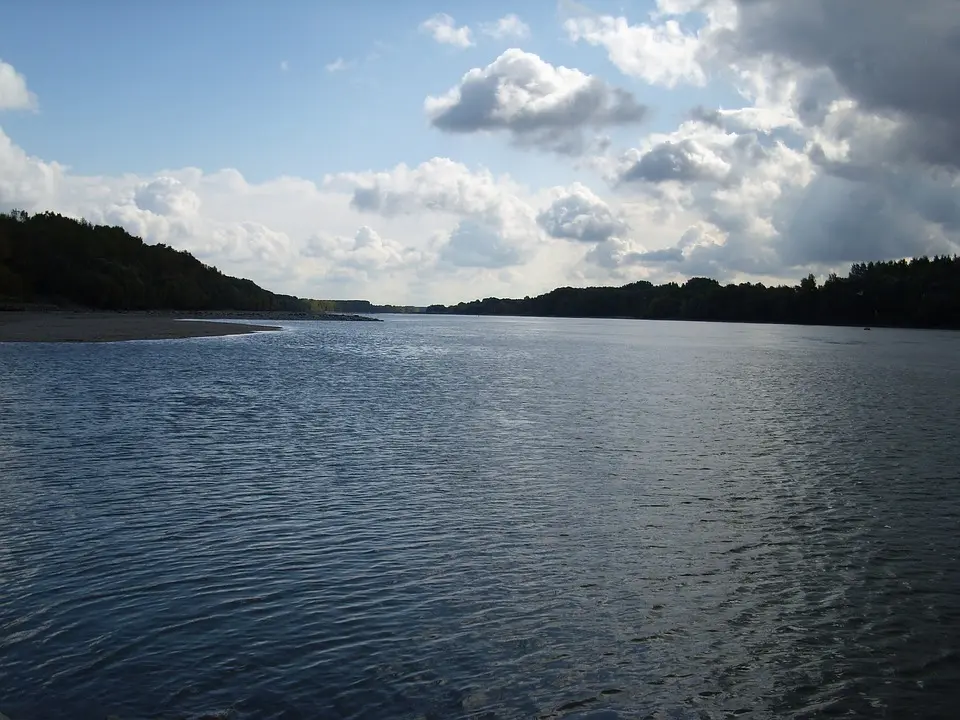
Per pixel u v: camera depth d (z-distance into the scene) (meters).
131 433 23.80
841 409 34.28
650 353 80.06
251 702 8.55
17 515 14.91
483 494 17.48
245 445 22.47
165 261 195.75
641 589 12.02
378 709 8.49
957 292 171.88
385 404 32.88
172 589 11.52
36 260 149.50
